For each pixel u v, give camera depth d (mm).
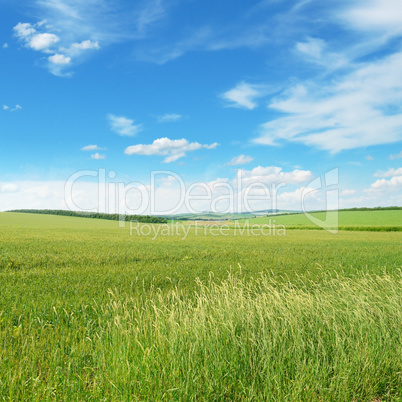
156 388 4039
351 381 4469
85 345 5695
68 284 11141
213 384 4195
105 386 4219
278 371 4445
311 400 4102
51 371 4629
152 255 19516
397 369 4852
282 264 17141
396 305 6594
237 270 14789
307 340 5348
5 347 5453
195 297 9125
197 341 4785
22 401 3885
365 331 5715
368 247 28578
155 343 5016
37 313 7539
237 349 4832
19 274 12750
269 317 5695
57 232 40094
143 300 8992
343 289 8055
